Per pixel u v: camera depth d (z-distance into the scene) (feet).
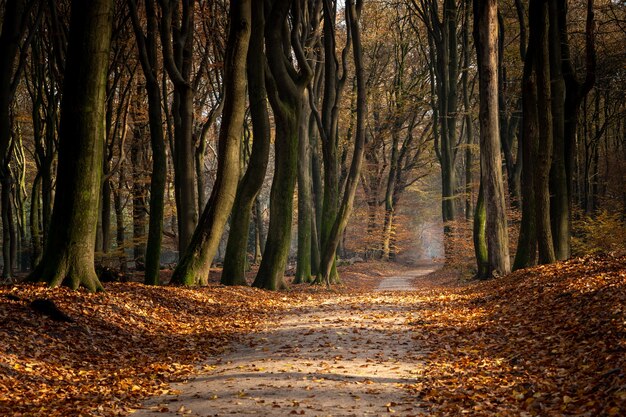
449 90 127.54
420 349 37.17
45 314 38.73
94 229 47.11
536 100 70.28
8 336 33.60
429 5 130.21
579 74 96.48
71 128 45.75
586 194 115.44
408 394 26.53
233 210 76.59
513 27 114.62
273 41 76.18
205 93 112.78
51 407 25.34
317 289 85.87
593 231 93.56
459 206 168.76
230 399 26.09
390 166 178.09
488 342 37.14
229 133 67.82
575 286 44.04
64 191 46.11
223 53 92.94
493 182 81.66
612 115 108.58
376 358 34.53
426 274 156.76
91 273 46.75
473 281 89.71
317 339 41.11
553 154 69.31
